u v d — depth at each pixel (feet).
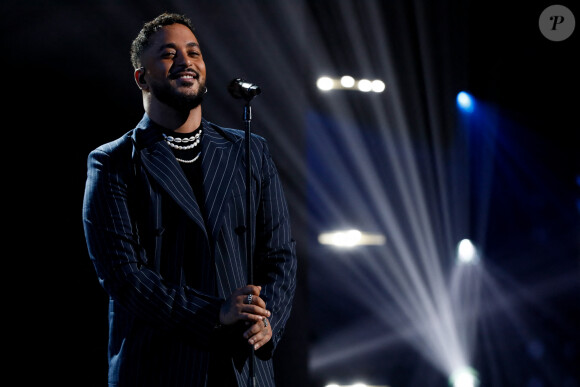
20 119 28.71
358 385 42.01
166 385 17.20
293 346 32.19
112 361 18.17
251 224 17.47
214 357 17.49
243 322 17.37
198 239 17.84
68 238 28.68
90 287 28.68
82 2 29.89
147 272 17.33
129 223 17.81
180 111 18.95
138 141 18.79
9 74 28.71
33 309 28.09
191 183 18.67
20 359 27.76
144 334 17.71
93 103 29.63
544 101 59.26
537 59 56.34
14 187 28.37
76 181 29.04
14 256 28.09
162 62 18.63
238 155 19.34
